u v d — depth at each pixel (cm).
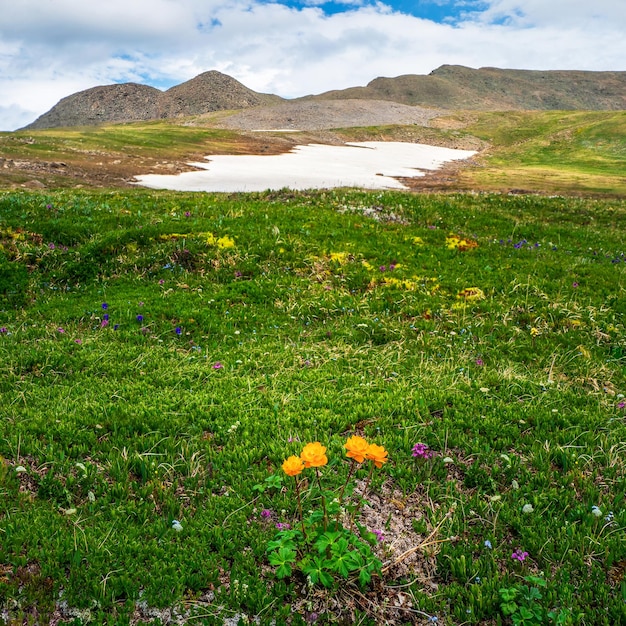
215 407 675
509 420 663
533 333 1053
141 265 1298
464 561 424
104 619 371
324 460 371
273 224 1614
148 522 465
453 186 4569
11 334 917
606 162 6462
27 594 381
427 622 386
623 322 1112
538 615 367
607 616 375
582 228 2027
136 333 959
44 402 677
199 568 414
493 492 525
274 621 378
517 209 2295
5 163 3969
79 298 1146
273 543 385
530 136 9038
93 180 3847
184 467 543
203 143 7025
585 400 752
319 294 1193
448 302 1184
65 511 464
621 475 552
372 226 1716
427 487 527
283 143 7744
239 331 998
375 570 406
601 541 448
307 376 795
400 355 912
